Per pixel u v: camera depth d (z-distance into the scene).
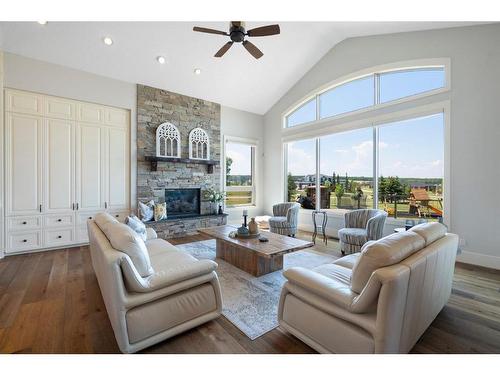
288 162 6.38
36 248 3.95
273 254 2.62
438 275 1.80
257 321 2.05
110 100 4.57
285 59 5.14
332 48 5.16
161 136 5.13
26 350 1.67
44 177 3.99
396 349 1.38
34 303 2.34
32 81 3.85
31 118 3.87
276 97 6.37
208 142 5.86
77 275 3.04
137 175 4.90
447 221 3.62
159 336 1.71
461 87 3.50
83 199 4.34
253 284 2.77
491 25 3.28
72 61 4.08
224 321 2.05
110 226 2.04
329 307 1.54
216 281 2.03
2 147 3.62
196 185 5.72
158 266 2.20
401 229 3.55
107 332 1.89
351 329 1.45
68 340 1.78
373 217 3.51
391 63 4.25
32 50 3.75
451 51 3.60
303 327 1.70
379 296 1.32
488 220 3.31
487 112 3.30
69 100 4.19
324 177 5.48
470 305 2.32
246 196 6.78
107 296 1.78
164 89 5.21
